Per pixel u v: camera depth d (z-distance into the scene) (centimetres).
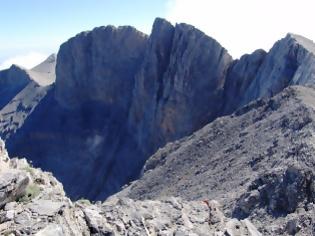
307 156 6238
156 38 19450
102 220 2602
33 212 2206
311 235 4491
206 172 9019
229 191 7162
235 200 6075
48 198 2412
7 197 2238
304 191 5241
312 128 7494
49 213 2217
